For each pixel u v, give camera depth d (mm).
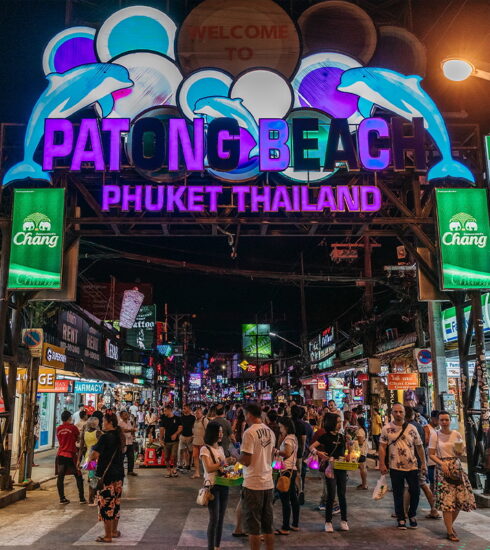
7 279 11969
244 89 12617
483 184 12820
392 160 12242
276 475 8867
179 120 12086
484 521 9422
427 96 12812
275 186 12352
